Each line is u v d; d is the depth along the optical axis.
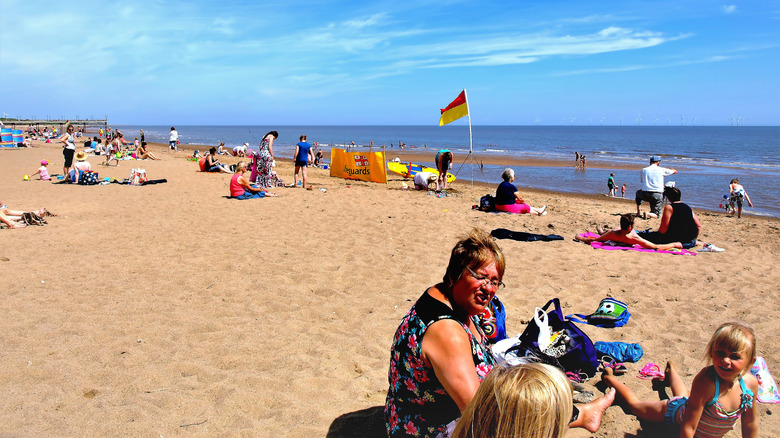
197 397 3.65
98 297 5.64
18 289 5.84
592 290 6.18
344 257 7.50
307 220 10.30
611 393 3.53
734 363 2.76
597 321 5.08
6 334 4.61
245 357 4.31
